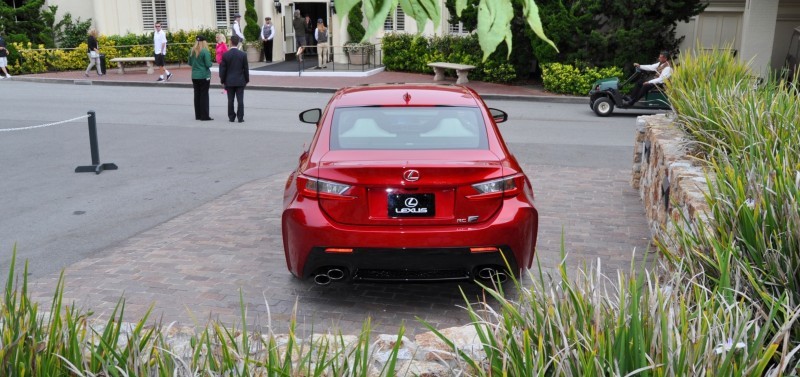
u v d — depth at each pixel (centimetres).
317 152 542
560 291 317
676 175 584
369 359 302
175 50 2883
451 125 569
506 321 281
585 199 882
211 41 2920
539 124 1597
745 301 329
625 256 659
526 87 2305
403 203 500
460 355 301
